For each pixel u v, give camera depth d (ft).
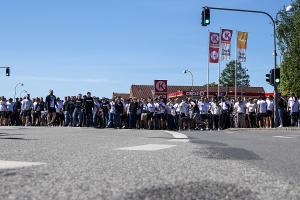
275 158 23.18
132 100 84.53
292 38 172.35
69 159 20.51
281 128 78.23
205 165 18.97
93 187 12.80
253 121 88.22
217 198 11.52
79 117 86.38
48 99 89.97
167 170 16.97
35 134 47.78
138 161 20.02
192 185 13.44
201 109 86.89
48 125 90.68
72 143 32.40
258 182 14.33
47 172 15.80
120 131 58.65
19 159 20.26
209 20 88.99
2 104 98.17
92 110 85.05
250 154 25.39
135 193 11.94
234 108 89.92
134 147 28.53
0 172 15.60
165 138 41.65
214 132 65.57
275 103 86.58
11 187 12.55
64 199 11.05
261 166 19.22
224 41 135.85
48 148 27.20
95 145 30.42
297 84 167.73
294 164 20.31
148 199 11.23
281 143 37.19
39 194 11.60
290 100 85.61
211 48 135.03
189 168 17.75
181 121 86.38
